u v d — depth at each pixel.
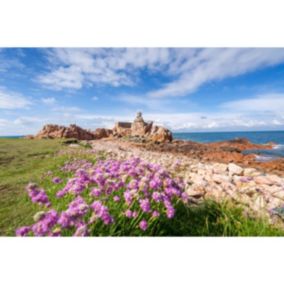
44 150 9.99
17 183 4.50
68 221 1.77
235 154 13.26
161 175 2.93
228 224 2.68
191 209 3.13
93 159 6.78
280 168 8.59
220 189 4.14
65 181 4.23
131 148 16.03
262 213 3.12
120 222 2.36
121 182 2.68
